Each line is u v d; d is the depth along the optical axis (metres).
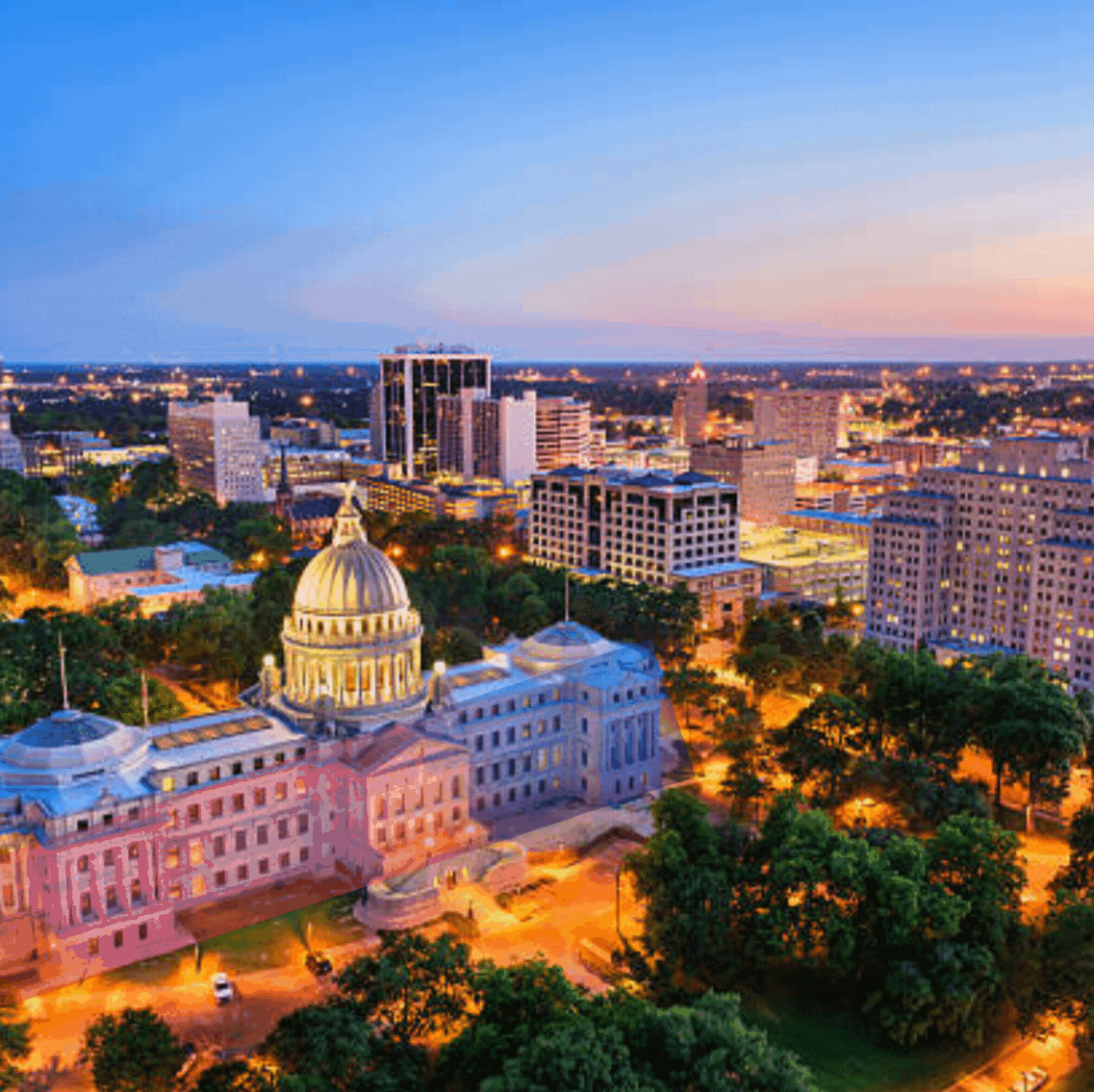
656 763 171.50
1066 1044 113.19
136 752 128.25
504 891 135.88
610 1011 91.69
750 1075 84.50
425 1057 95.19
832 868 115.75
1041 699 160.00
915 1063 108.56
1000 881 119.12
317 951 121.38
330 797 141.25
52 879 115.50
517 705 160.50
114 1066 87.81
